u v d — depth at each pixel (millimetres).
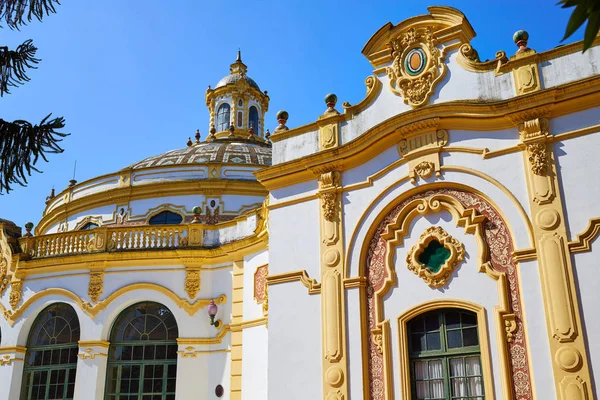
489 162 12695
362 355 12961
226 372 17750
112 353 18875
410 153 13508
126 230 19938
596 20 3967
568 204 11703
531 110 12352
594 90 11867
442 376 12281
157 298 18922
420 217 13234
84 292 19297
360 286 13453
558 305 11195
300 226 14617
